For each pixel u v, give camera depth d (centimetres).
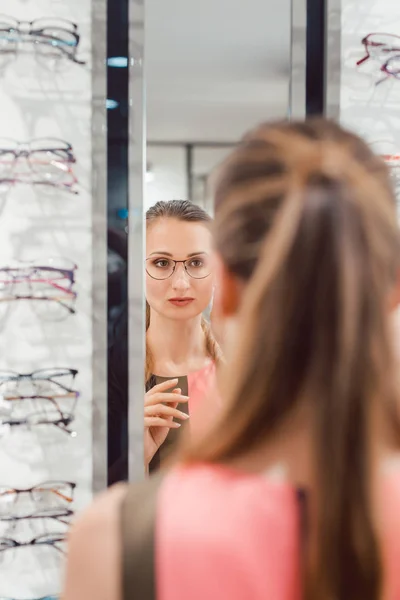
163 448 157
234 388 41
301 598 38
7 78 151
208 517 39
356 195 41
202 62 156
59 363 154
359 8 158
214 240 45
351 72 159
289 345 39
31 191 153
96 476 155
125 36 152
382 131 160
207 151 157
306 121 47
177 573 39
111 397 155
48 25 151
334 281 39
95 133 152
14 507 154
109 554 40
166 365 158
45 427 154
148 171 156
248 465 42
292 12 157
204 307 158
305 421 39
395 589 38
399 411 39
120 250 154
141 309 154
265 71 158
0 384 153
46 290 153
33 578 154
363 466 37
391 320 41
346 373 38
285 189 42
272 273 40
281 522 39
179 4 156
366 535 37
